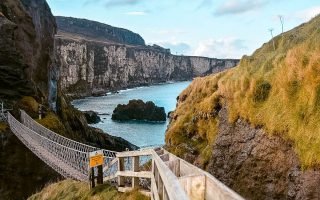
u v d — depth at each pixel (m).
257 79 11.55
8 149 31.45
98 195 11.04
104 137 56.19
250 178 10.43
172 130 18.12
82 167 15.73
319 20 12.12
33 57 52.69
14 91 41.59
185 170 5.73
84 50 183.25
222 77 17.03
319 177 7.60
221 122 13.92
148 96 158.25
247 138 11.19
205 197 4.31
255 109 11.11
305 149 8.14
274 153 9.66
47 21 63.00
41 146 23.66
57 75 65.38
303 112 8.62
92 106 117.81
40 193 15.44
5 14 48.38
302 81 9.09
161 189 5.23
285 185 8.91
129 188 10.20
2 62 41.78
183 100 24.11
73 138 46.41
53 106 56.69
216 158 12.70
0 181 30.25
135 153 9.73
